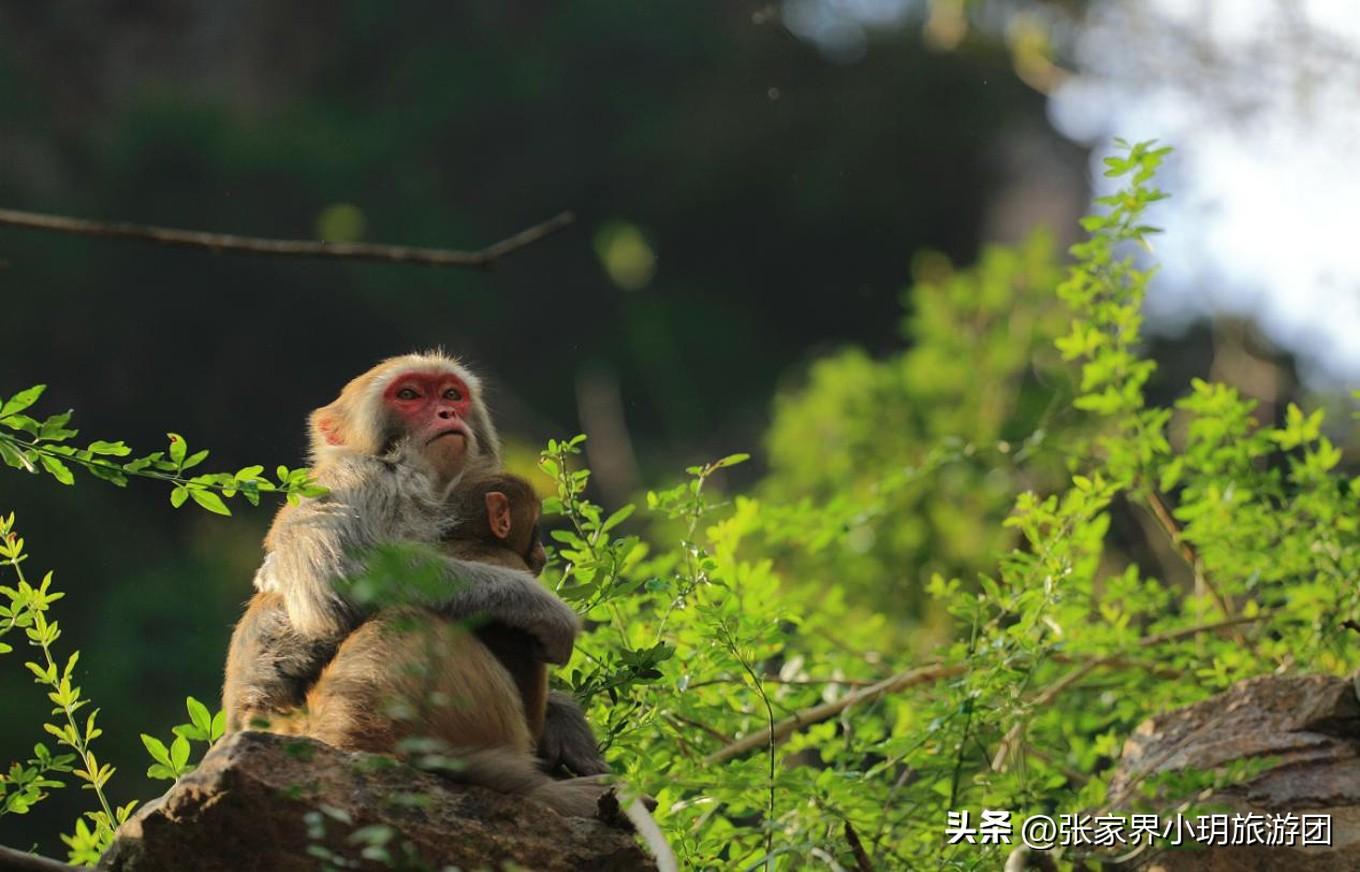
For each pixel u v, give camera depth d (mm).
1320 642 10109
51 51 42812
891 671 11094
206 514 32938
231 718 8000
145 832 6656
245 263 39625
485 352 43094
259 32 45844
